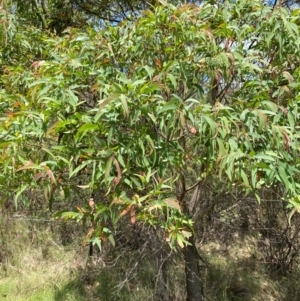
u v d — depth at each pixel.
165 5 1.65
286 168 1.40
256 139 1.48
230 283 3.43
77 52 1.90
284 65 1.79
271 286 3.43
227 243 3.72
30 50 2.64
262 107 1.53
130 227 2.68
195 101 1.42
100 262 3.61
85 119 1.41
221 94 1.90
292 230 3.60
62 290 3.51
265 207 3.40
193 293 2.36
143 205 1.51
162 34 1.69
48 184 1.50
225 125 1.35
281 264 3.60
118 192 1.42
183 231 1.46
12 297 3.48
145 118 1.51
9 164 1.49
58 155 1.50
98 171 1.41
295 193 1.46
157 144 1.43
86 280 3.64
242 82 1.87
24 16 3.28
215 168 1.63
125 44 1.76
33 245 4.24
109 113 1.34
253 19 1.79
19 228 4.32
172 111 1.33
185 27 1.61
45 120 1.47
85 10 3.62
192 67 1.63
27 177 1.55
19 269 3.91
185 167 1.73
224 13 1.74
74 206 2.74
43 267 3.96
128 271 3.01
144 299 3.00
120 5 3.37
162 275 2.78
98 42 1.80
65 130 1.46
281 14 1.60
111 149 1.33
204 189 2.34
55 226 4.23
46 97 1.43
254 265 3.66
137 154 1.39
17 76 2.14
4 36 2.39
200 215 2.12
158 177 1.52
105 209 1.40
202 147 1.69
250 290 3.39
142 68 1.52
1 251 4.11
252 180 1.36
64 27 3.69
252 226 3.50
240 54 1.66
